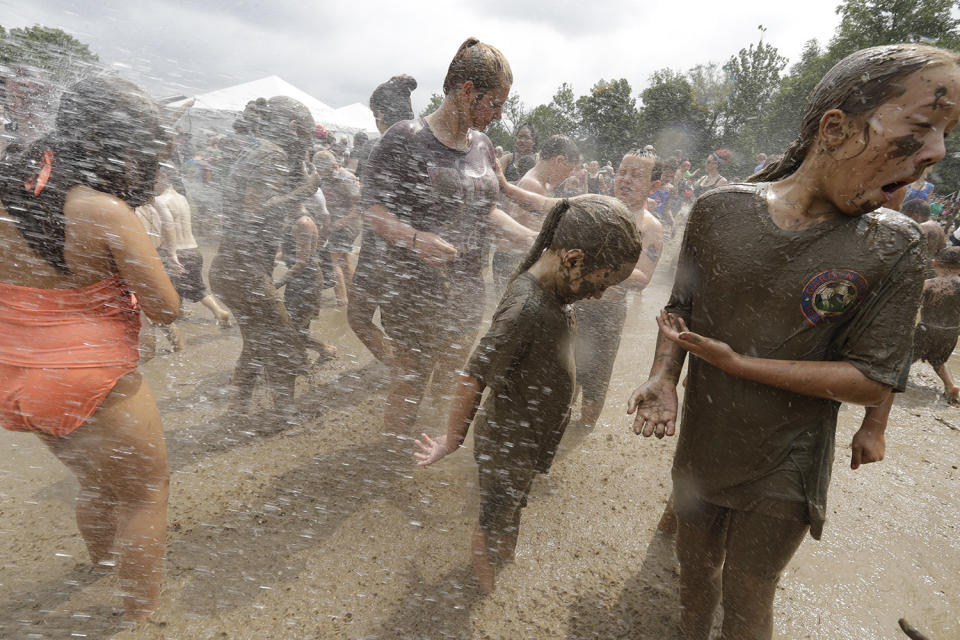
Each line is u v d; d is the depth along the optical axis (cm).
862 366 117
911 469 308
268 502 215
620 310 282
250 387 278
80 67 209
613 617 179
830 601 201
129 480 147
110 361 137
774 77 3866
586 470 273
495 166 275
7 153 129
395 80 379
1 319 129
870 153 104
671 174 673
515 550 206
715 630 177
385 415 261
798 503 130
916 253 112
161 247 340
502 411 168
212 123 327
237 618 159
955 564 229
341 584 177
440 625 166
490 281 425
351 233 472
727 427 135
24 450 226
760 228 122
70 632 148
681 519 155
